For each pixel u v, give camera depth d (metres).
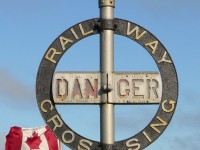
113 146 22.52
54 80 22.77
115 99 22.78
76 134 22.56
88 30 23.05
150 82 22.81
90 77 22.86
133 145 22.52
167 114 22.72
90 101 22.77
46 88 22.81
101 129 22.75
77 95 22.78
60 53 22.92
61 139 22.56
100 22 23.05
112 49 23.02
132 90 22.80
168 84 22.83
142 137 22.56
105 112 22.75
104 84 22.81
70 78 22.80
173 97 22.78
